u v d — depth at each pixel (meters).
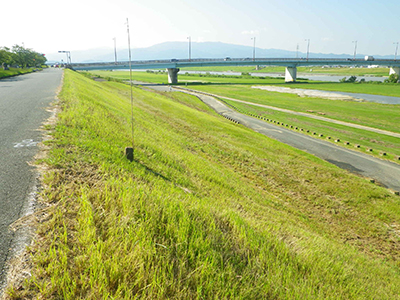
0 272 3.03
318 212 14.29
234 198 11.09
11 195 4.85
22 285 2.90
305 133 36.31
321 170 20.62
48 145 8.05
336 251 7.91
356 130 38.53
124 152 9.53
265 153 23.52
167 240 4.12
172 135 20.95
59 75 45.59
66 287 2.90
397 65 138.75
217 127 31.02
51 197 4.80
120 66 103.06
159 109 35.00
